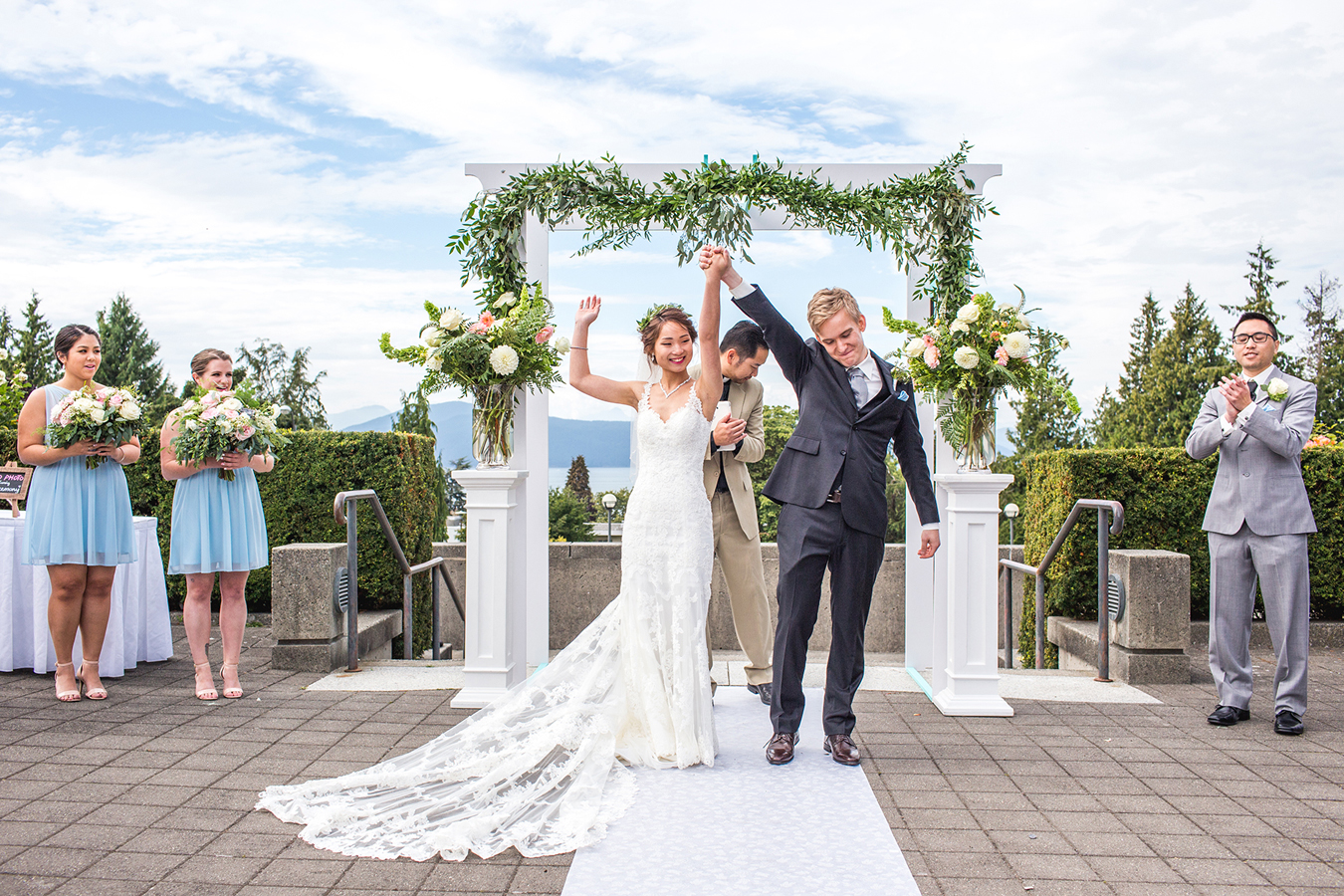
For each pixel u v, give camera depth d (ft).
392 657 21.17
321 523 21.30
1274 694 12.50
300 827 8.62
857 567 10.66
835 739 10.71
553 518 32.17
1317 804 9.32
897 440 11.19
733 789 9.67
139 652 16.11
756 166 13.75
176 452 13.21
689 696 10.55
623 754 10.64
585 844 8.15
